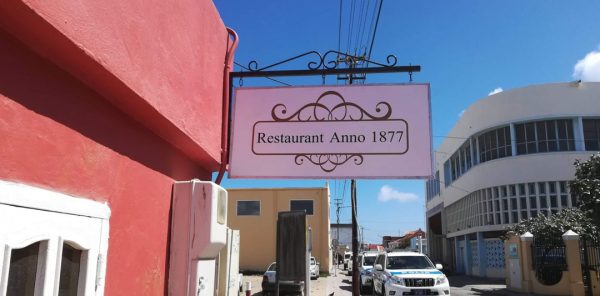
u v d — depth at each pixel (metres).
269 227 36.97
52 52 2.58
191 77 4.50
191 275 4.25
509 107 30.70
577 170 18.45
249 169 5.36
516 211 29.73
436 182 48.06
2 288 2.24
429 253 51.88
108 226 3.20
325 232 37.25
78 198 2.87
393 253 17.39
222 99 5.57
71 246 2.88
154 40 3.62
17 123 2.38
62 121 2.74
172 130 4.08
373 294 19.14
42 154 2.56
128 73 3.14
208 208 4.36
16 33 2.36
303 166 5.34
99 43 2.79
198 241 4.30
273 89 5.54
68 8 2.49
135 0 3.29
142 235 3.75
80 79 2.90
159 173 4.12
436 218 48.31
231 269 15.16
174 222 4.36
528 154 29.59
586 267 19.95
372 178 5.26
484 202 32.53
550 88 29.48
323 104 5.46
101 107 3.17
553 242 21.67
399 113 5.38
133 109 3.51
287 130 5.43
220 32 5.56
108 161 3.25
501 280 30.67
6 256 2.27
